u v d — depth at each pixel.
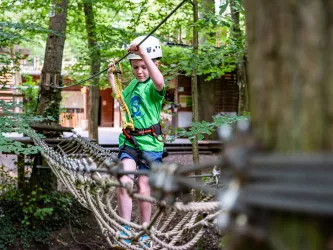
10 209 6.02
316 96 0.72
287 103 0.75
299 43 0.73
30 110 7.14
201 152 9.23
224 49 5.24
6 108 4.95
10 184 6.45
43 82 6.22
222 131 0.81
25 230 5.88
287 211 0.71
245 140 0.79
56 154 3.39
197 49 5.09
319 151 0.71
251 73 0.83
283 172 0.72
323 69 0.72
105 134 13.52
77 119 16.73
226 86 12.77
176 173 0.98
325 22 0.72
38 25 5.41
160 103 3.08
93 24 6.87
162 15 6.48
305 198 0.69
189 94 13.38
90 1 6.70
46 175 6.28
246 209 0.75
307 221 0.70
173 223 5.23
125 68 6.84
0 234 5.69
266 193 0.73
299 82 0.73
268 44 0.78
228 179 0.80
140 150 2.98
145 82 3.11
